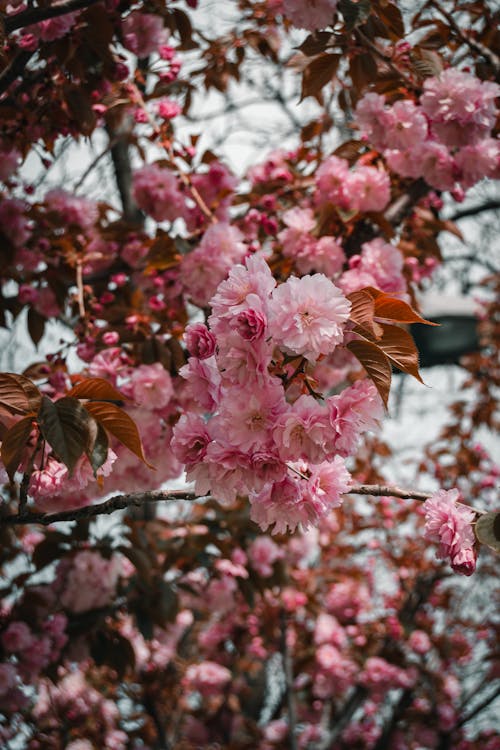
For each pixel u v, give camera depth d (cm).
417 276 426
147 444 346
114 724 562
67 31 329
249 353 179
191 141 401
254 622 615
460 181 357
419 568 621
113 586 441
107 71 362
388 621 607
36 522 210
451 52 398
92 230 426
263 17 465
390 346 191
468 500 607
